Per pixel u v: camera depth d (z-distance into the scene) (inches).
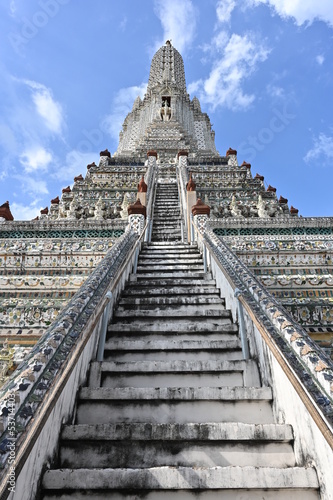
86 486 87.4
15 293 248.7
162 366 139.7
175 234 432.1
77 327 109.7
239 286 152.8
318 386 83.0
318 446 86.7
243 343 151.3
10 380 78.3
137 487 87.7
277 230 329.7
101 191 594.6
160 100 1253.1
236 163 791.1
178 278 259.6
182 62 1599.4
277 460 100.5
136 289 236.5
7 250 279.1
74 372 118.2
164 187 657.6
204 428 105.4
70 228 327.9
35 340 214.5
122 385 136.3
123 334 172.6
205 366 139.4
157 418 118.1
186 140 1040.2
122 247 233.5
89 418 118.0
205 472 90.0
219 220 340.2
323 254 288.8
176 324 175.8
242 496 87.7
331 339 219.6
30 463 79.6
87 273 271.9
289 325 108.3
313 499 86.7
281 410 111.7
